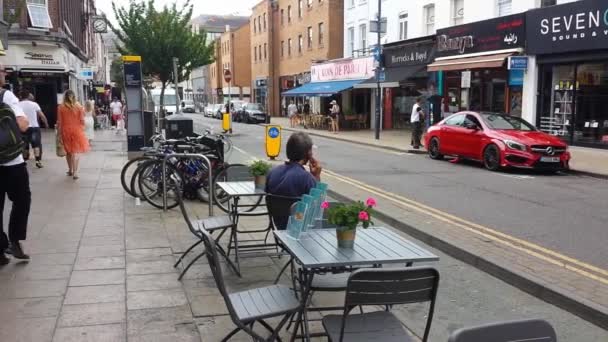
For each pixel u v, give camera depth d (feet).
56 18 88.69
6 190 18.56
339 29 128.47
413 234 25.45
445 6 80.84
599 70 58.29
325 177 43.16
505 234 24.71
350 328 10.69
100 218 25.90
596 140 59.52
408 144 71.82
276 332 11.64
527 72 66.23
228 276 18.39
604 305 15.90
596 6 55.88
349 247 12.96
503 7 70.79
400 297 10.37
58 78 93.97
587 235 24.79
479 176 44.09
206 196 30.42
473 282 19.03
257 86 186.50
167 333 13.82
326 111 128.67
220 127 112.98
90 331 13.84
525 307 16.80
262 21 179.93
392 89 103.81
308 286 12.17
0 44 46.57
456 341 7.27
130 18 100.73
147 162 29.35
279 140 56.44
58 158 48.32
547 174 45.83
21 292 16.43
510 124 49.85
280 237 14.08
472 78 77.51
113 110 84.48
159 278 17.85
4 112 17.84
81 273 18.21
